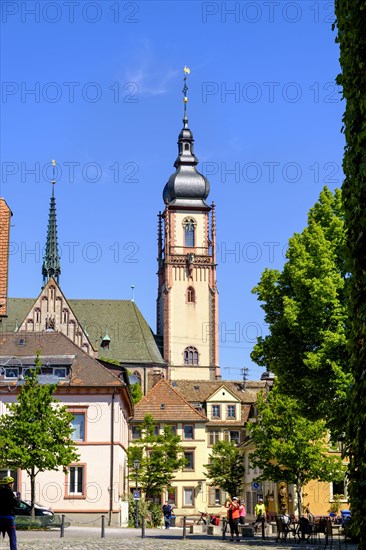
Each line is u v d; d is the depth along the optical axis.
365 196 13.37
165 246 159.88
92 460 64.50
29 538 40.44
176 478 97.00
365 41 13.84
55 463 52.12
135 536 44.94
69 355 68.06
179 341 156.88
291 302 42.72
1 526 22.95
